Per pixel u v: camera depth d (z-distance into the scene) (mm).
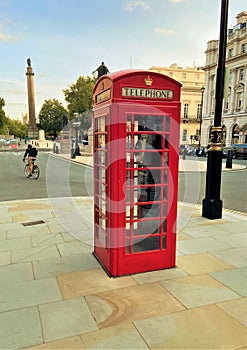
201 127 48562
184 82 58281
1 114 51219
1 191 9023
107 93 3000
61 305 2631
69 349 2084
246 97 39719
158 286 2979
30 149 11898
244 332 2271
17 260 3656
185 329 2301
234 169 16812
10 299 2732
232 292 2875
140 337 2209
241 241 4395
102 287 2953
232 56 42062
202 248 4086
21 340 2174
